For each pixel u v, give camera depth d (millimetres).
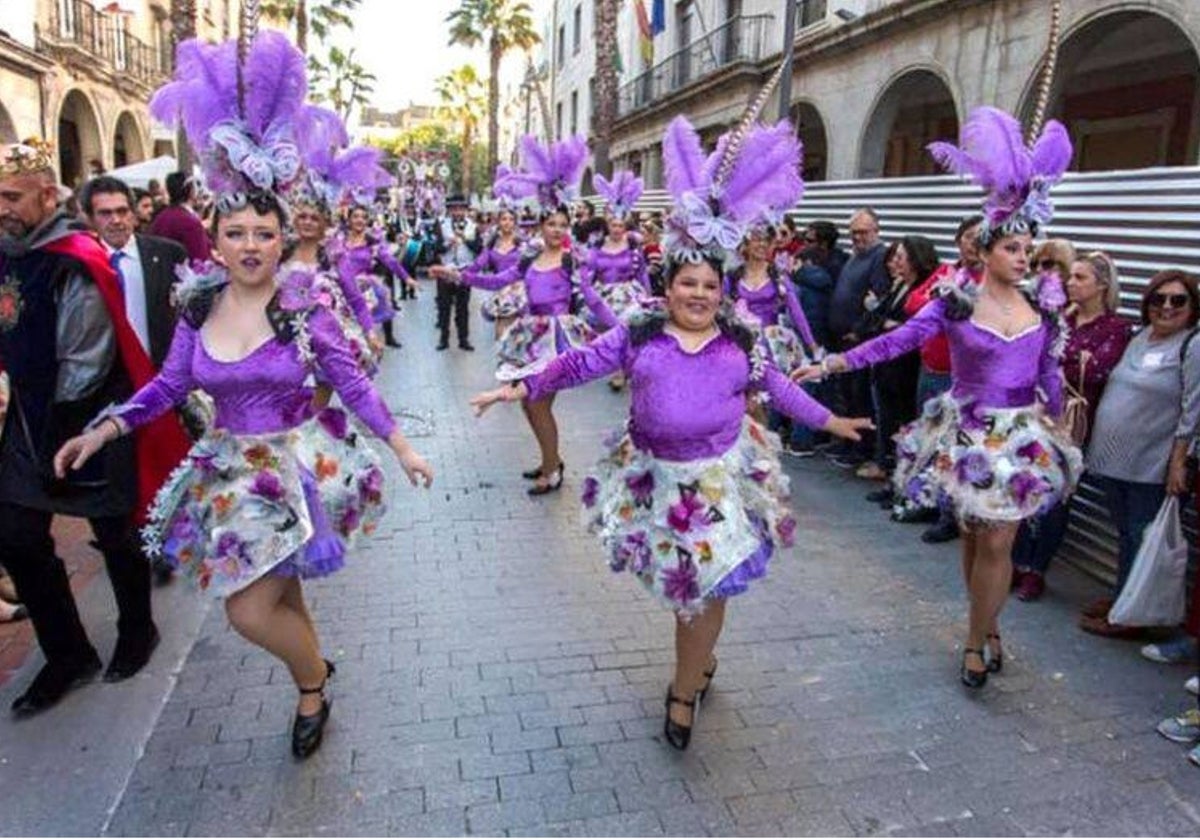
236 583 2941
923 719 3693
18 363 3520
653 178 24797
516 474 6941
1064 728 3652
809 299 7859
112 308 3633
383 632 4320
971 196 7148
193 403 3910
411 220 27797
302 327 3078
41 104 18719
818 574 5129
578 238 11297
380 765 3305
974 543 4031
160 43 27203
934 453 4023
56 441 3537
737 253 3236
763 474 3367
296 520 3027
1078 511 5301
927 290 6172
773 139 3205
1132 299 5082
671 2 23625
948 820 3096
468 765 3318
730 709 3734
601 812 3090
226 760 3318
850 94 15031
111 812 3035
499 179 9945
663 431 3248
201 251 5820
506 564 5176
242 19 2986
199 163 3010
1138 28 12039
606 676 3951
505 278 7125
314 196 5836
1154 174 4977
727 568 3131
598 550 5414
